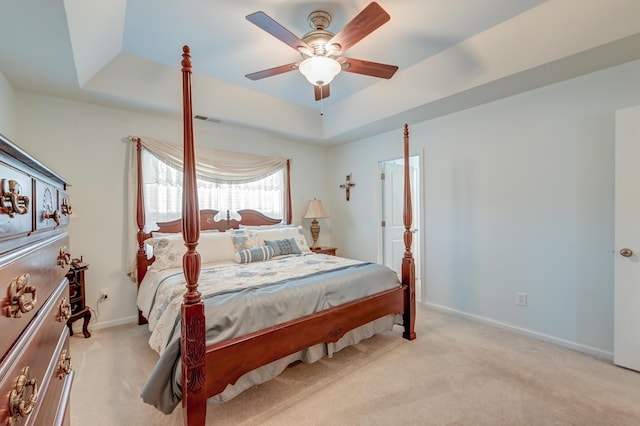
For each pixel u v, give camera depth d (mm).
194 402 1440
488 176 2969
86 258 2863
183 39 2287
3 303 565
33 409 706
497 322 2918
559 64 2186
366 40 2338
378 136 4141
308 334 1907
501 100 2859
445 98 2836
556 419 1622
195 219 1481
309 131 4078
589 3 1827
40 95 2635
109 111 2980
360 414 1684
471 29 2205
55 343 957
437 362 2232
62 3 1427
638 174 2051
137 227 3072
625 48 1972
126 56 2496
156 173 3230
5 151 592
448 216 3309
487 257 2990
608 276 2277
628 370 2090
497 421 1615
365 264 2775
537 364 2191
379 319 2502
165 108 2984
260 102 3426
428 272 3520
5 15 1513
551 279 2566
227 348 1555
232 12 1987
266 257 3066
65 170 2756
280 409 1732
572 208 2449
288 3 1912
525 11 2016
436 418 1645
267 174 4145
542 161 2605
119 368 2176
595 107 2320
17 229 648
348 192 4633
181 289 1991
